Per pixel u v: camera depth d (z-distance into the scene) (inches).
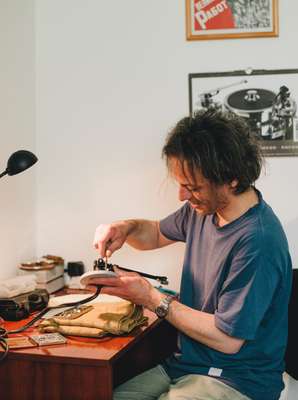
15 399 43.5
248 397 44.6
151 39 71.9
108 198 73.7
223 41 70.6
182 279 53.7
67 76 73.8
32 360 42.1
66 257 74.5
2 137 64.9
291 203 69.9
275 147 70.0
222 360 46.9
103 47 72.9
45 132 74.4
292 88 69.6
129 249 73.2
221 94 70.8
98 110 73.4
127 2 72.2
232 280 44.3
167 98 71.9
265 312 45.1
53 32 73.9
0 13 64.4
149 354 60.2
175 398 44.0
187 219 59.2
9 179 66.9
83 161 74.0
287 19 69.5
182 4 71.2
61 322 47.4
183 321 45.3
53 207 74.8
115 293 47.3
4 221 65.7
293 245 69.8
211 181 44.3
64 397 42.0
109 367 40.4
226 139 44.1
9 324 51.4
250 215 46.3
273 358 47.0
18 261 69.7
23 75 70.6
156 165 72.6
